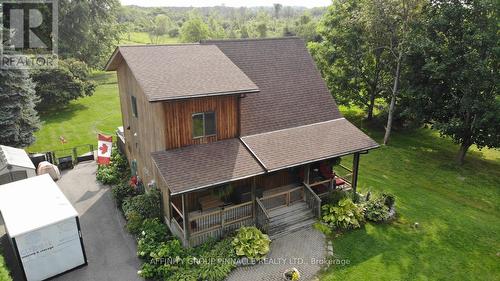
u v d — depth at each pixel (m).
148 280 13.70
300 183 18.95
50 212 14.04
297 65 20.80
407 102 28.97
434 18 23.91
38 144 29.22
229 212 15.91
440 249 15.99
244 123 17.47
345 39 30.42
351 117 36.50
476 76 21.83
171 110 14.94
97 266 14.49
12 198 15.27
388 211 18.27
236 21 125.19
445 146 29.25
